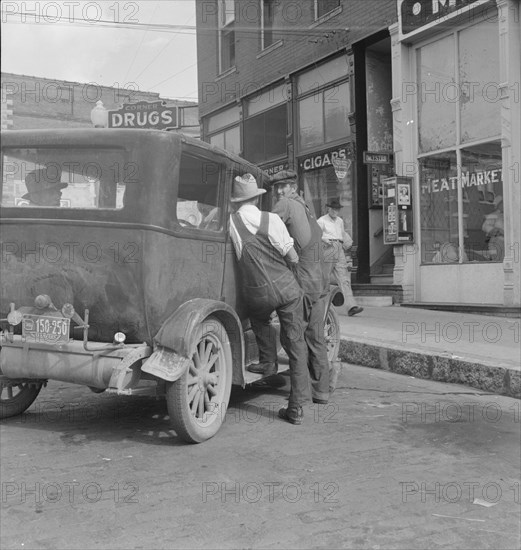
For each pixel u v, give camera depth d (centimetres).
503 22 933
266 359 514
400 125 1120
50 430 467
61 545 288
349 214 1281
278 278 481
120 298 407
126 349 407
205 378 445
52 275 421
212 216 475
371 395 590
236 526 309
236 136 1680
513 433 471
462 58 1029
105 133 408
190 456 411
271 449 428
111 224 404
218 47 1720
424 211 1103
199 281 450
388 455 418
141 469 385
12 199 433
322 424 490
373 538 299
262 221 480
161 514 321
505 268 938
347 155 1281
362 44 1237
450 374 635
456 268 1036
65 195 423
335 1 1309
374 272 1255
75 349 411
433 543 296
